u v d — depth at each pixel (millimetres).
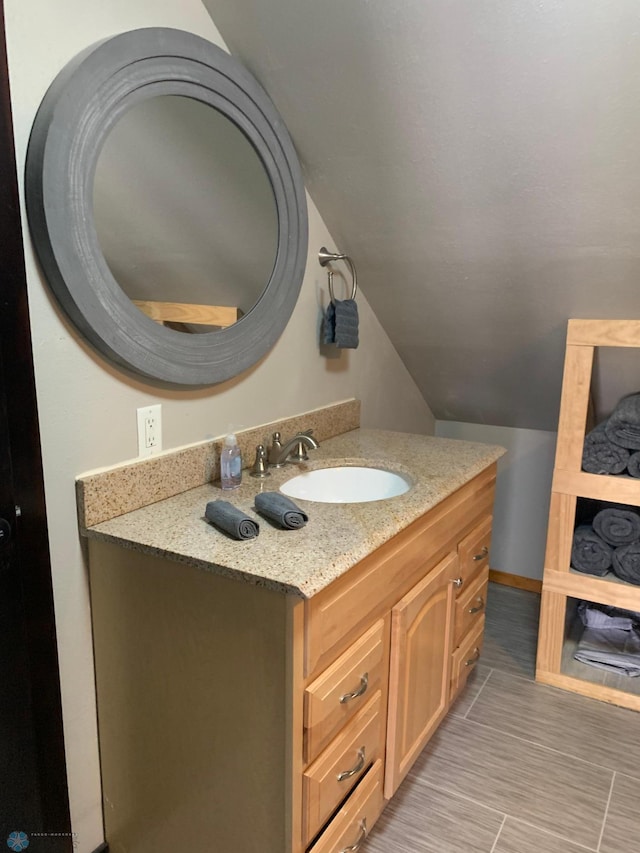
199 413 1583
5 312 1072
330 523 1334
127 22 1278
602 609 2469
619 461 2078
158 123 1330
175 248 1412
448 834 1585
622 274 1841
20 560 1161
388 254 2064
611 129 1460
